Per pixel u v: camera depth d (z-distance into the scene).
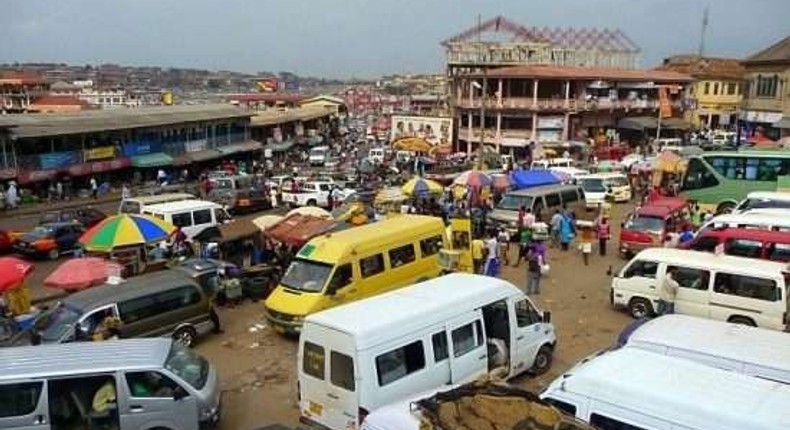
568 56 84.25
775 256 19.61
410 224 20.27
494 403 8.30
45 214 35.47
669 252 18.61
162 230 21.53
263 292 20.95
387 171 51.75
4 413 10.59
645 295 18.42
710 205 31.45
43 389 10.70
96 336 14.66
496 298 13.61
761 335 11.45
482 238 26.72
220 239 23.59
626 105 71.00
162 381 11.36
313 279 17.45
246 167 57.34
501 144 67.44
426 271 20.03
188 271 19.36
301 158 67.06
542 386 14.12
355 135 98.12
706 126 80.75
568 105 66.81
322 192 39.59
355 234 18.86
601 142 67.00
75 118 45.53
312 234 21.64
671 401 8.27
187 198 30.47
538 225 26.84
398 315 11.88
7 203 38.19
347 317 11.77
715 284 17.06
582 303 20.34
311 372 11.72
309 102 105.50
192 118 54.19
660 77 74.25
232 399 14.01
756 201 26.22
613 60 87.12
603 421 8.55
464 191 32.75
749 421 7.75
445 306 12.58
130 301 15.48
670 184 38.44
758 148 36.22
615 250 27.53
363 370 10.97
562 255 26.69
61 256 27.91
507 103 66.69
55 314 15.22
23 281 18.02
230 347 16.94
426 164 55.00
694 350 10.83
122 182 47.69
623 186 40.03
